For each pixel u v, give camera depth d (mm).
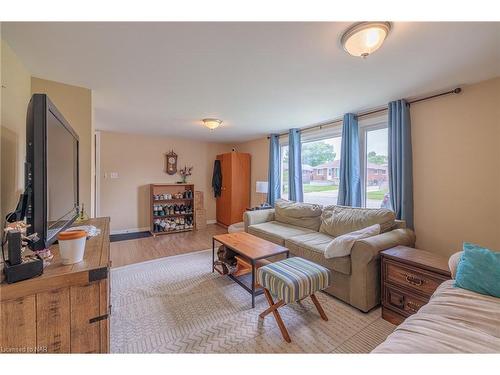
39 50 1584
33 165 1020
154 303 2146
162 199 5078
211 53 1633
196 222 5328
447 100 2334
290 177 4203
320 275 1808
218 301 2189
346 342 1638
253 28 1346
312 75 1997
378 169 3072
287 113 3182
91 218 2311
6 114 1499
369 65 1813
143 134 4910
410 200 2576
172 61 1747
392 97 2547
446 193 2354
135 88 2287
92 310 999
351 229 2688
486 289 1252
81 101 2252
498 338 945
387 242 2078
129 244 4098
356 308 2059
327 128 3760
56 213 1302
